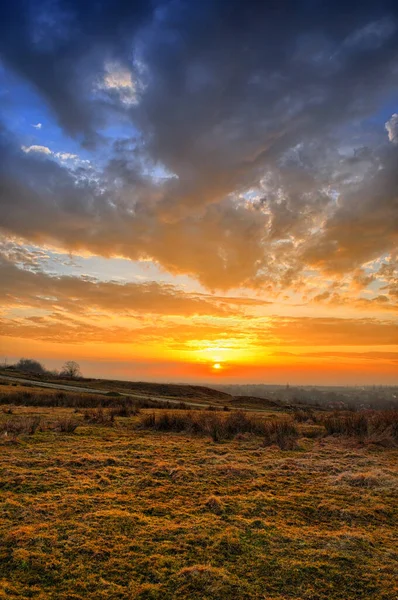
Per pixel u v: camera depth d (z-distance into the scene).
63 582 5.18
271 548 6.26
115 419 21.67
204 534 6.62
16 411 23.95
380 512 7.99
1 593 4.87
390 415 18.98
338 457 13.13
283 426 17.72
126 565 5.62
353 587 5.25
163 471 10.41
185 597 4.95
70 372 114.12
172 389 88.75
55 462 10.83
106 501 8.03
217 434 16.78
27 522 6.86
